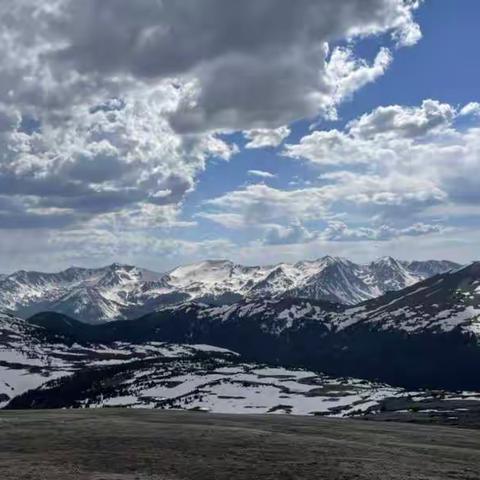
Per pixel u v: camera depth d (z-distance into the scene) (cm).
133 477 3744
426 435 6956
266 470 4138
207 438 5475
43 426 6225
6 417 7500
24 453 4603
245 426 6956
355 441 5866
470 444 6241
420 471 4309
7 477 3566
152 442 5181
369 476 4025
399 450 5347
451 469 4475
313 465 4350
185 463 4306
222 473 4012
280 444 5291
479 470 4506
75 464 4156
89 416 7750
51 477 3619
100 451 4712
